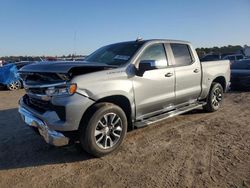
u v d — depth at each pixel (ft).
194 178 12.12
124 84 15.20
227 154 14.66
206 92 22.40
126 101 15.79
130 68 15.78
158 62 17.74
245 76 38.24
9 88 48.42
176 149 15.48
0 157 14.87
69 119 13.15
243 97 32.78
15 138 17.92
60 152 15.38
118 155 14.79
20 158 14.70
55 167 13.57
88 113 13.84
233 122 20.81
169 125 20.12
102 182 11.99
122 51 17.28
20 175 12.80
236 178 12.03
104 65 15.05
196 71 20.84
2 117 24.00
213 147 15.70
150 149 15.55
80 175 12.69
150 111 17.42
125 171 12.95
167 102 18.40
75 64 14.11
